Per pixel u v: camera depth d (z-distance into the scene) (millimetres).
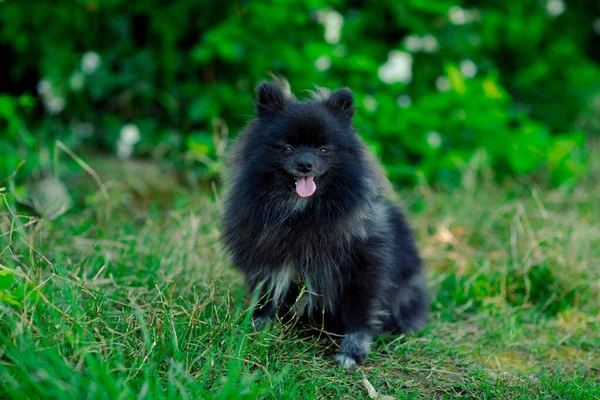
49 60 8031
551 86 9992
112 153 8430
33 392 3047
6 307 3529
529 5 9617
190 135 8094
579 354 4684
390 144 7996
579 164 8258
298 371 3861
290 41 8172
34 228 5398
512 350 4715
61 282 4191
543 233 6246
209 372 3637
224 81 8438
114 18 8242
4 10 7934
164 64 8344
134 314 4004
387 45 8977
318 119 4199
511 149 8000
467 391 3895
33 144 6988
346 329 4352
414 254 4949
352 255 4227
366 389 3828
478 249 6648
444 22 8828
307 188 4059
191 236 5637
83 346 3344
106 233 5883
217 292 4555
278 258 4207
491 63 9328
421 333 4918
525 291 5738
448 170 8008
